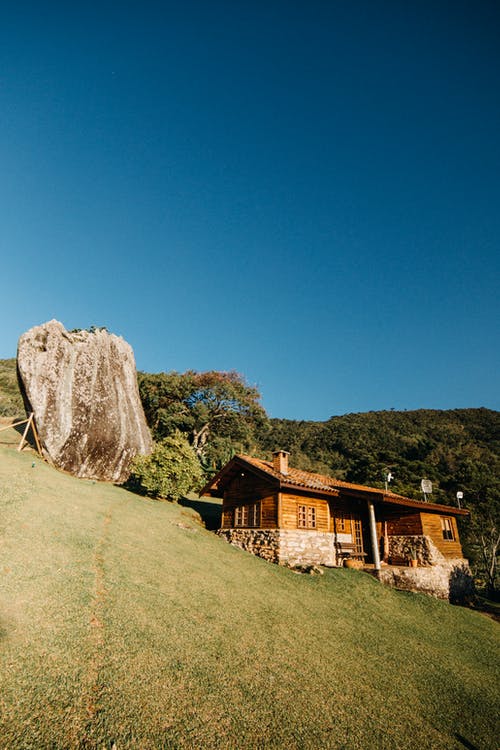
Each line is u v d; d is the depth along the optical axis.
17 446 20.19
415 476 48.00
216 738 5.27
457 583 19.62
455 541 21.94
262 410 47.38
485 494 38.12
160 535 14.37
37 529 10.39
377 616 12.82
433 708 7.81
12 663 5.40
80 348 23.95
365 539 21.31
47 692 5.11
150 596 8.88
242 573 13.08
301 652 8.61
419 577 17.25
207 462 40.41
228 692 6.34
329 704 6.87
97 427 22.88
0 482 12.84
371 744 6.09
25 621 6.43
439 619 14.17
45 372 21.03
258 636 8.73
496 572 27.45
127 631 7.12
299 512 17.59
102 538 11.59
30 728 4.52
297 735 5.80
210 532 19.17
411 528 20.38
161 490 21.22
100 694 5.39
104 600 7.98
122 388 26.91
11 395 45.69
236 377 47.78
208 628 8.32
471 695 8.83
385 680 8.47
